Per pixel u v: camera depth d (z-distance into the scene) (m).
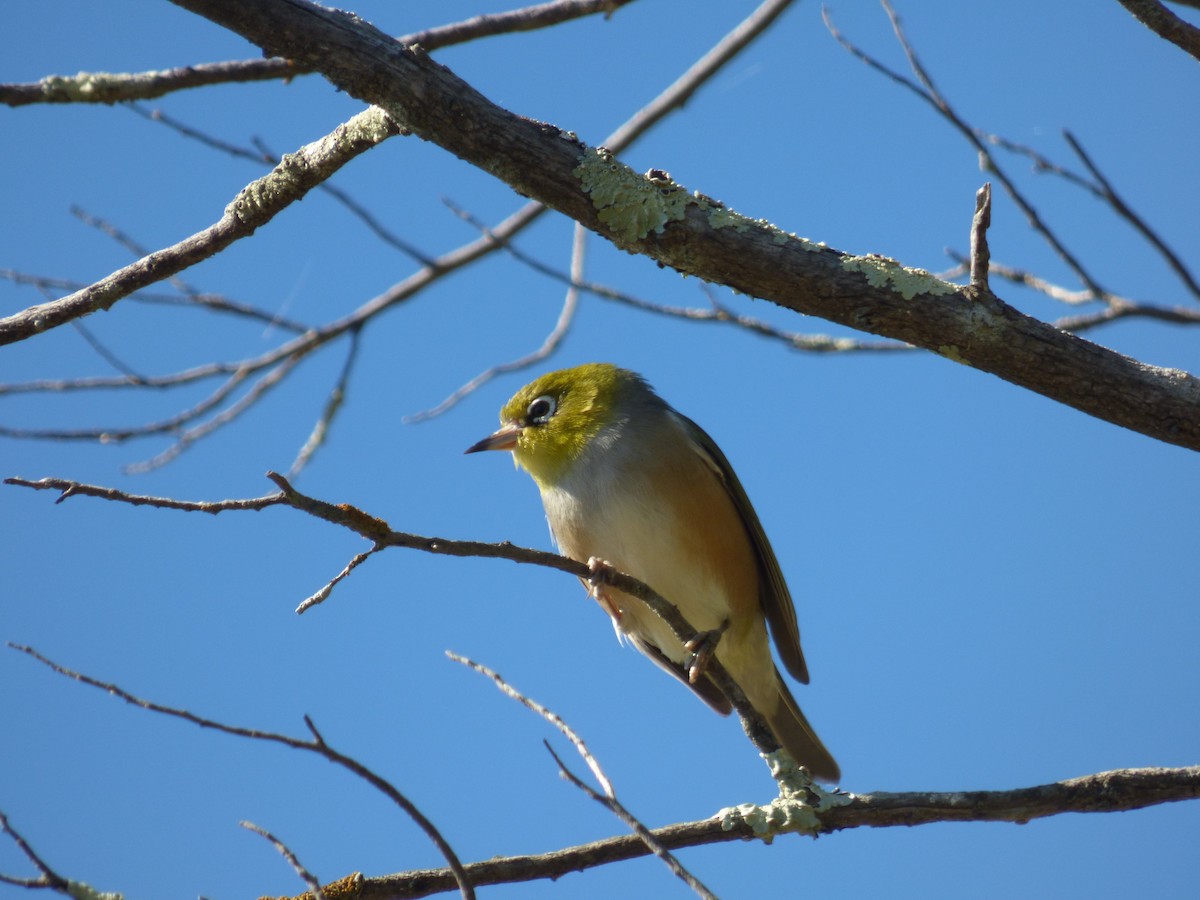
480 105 6.99
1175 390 7.02
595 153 7.11
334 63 6.85
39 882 6.39
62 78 8.34
